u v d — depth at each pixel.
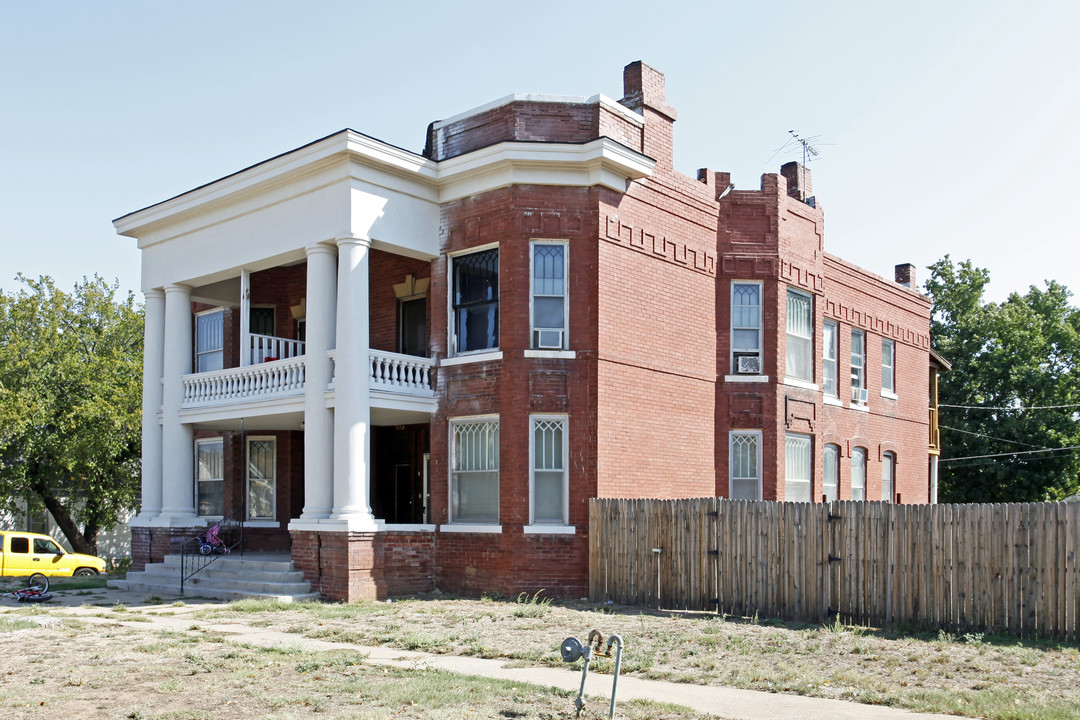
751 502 16.48
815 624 15.23
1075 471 43.78
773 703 9.61
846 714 9.11
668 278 21.30
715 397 22.47
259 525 24.59
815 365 24.47
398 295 22.45
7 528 41.50
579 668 11.47
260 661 11.73
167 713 8.95
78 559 28.45
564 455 19.34
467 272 20.62
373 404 19.31
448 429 20.38
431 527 20.05
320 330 19.70
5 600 19.34
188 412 22.78
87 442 34.75
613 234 19.94
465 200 20.42
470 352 20.22
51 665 11.42
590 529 18.67
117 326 39.81
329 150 19.16
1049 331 46.66
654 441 20.52
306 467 19.69
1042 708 9.22
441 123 21.25
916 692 10.00
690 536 17.22
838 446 26.52
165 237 23.53
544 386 19.31
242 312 21.75
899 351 30.73
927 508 14.60
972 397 45.47
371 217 19.50
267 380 21.30
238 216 21.66
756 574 16.27
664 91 21.81
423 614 16.31
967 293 47.50
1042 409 43.75
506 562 18.92
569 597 18.81
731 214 23.14
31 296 37.75
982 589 13.95
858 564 15.16
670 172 21.66
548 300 19.67
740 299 23.16
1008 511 13.83
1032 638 13.40
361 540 18.62
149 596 20.03
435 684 10.27
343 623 15.31
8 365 35.34
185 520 22.88
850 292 27.78
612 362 19.67
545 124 19.98
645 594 17.70
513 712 9.09
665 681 10.77
